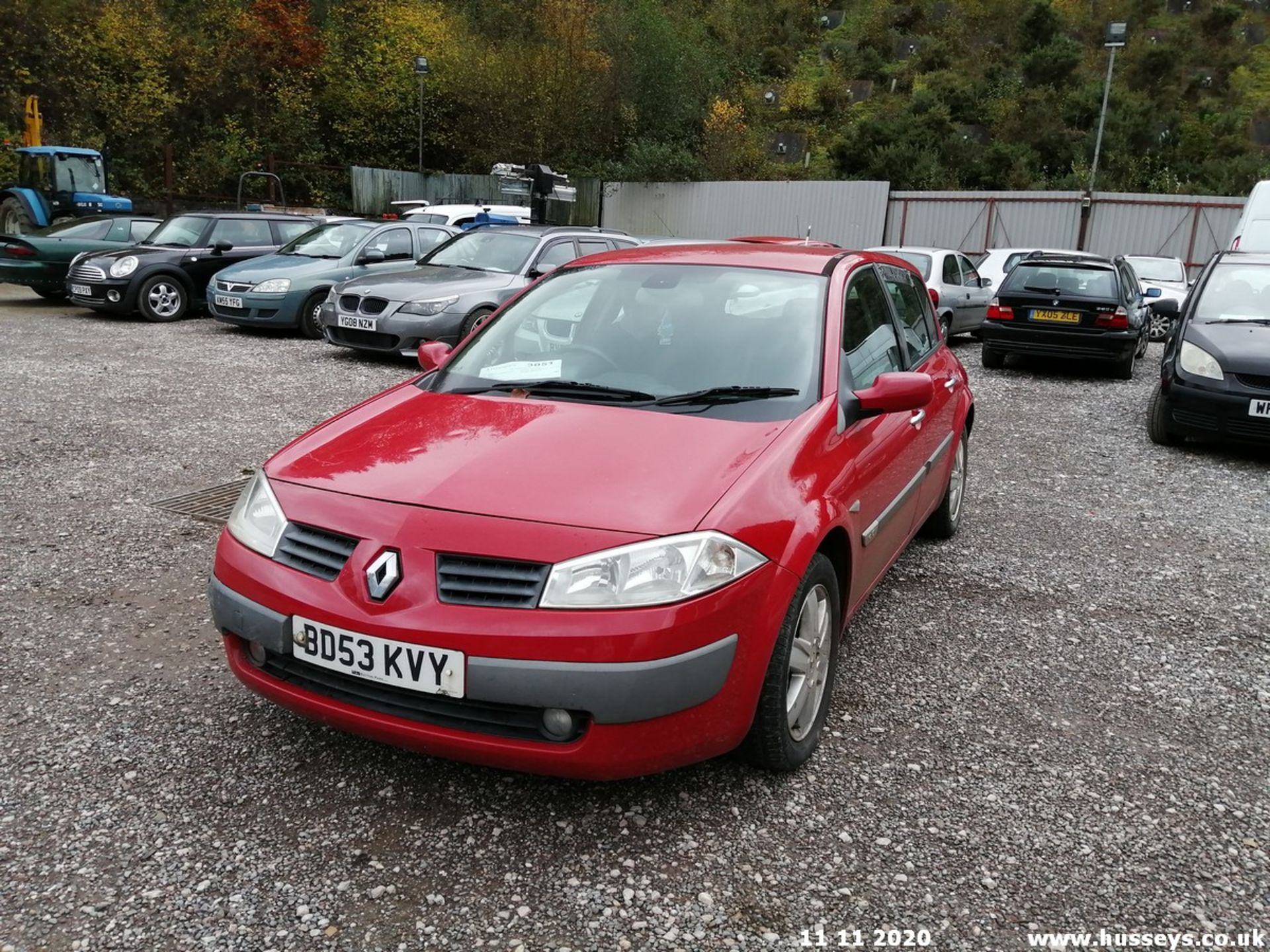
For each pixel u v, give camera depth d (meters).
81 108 28.22
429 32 36.34
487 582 2.46
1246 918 2.41
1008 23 48.56
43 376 9.01
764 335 3.50
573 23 34.41
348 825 2.63
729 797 2.83
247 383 9.09
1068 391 10.84
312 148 32.12
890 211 27.08
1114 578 4.88
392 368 10.17
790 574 2.68
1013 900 2.45
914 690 3.58
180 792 2.76
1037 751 3.18
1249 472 7.22
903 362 4.25
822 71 51.19
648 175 33.50
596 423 3.02
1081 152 35.00
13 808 2.65
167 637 3.74
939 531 5.32
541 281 4.13
